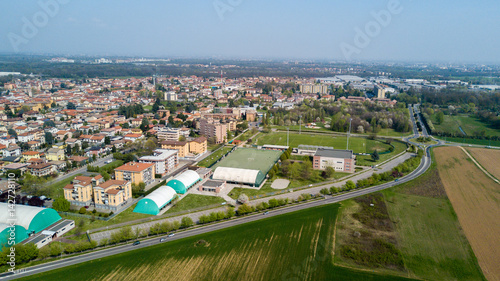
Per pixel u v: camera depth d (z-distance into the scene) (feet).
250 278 416.26
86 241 504.02
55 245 490.49
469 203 652.07
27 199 616.39
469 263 458.91
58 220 560.61
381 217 587.27
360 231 537.24
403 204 644.27
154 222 567.18
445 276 431.02
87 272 426.51
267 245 492.95
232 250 479.41
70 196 632.38
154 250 477.77
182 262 448.65
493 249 494.18
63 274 422.00
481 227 558.15
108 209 616.39
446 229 549.54
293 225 556.10
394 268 443.73
